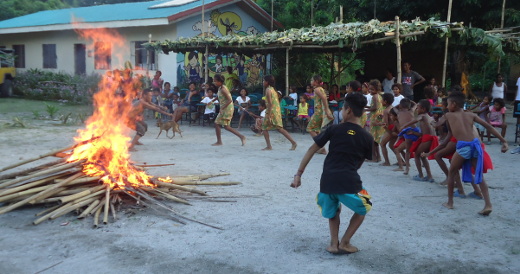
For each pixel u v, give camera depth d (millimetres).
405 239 4715
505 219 5402
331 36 12453
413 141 7344
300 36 13500
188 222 5105
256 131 12672
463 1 17688
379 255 4309
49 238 4555
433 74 18328
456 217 5449
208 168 7922
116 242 4496
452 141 6238
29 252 4230
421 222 5246
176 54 18453
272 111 9773
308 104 13219
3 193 5254
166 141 11023
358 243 4586
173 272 3883
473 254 4367
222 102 10367
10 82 22125
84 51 21938
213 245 4477
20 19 26016
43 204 5434
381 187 6832
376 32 11539
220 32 19797
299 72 20141
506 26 17828
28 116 15414
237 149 10039
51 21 22391
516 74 24344
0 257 4117
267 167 8117
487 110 11469
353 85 8641
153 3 23266
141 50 19922
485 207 5500
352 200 4062
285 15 21828
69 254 4207
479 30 12117
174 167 7957
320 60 20906
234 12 20250
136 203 5574
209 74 19406
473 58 20797
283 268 3994
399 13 19641
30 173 5836
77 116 14266
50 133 11703
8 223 4941
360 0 20734
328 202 4199
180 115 11992
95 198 5391
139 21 18469
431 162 8945
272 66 20281
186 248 4391
